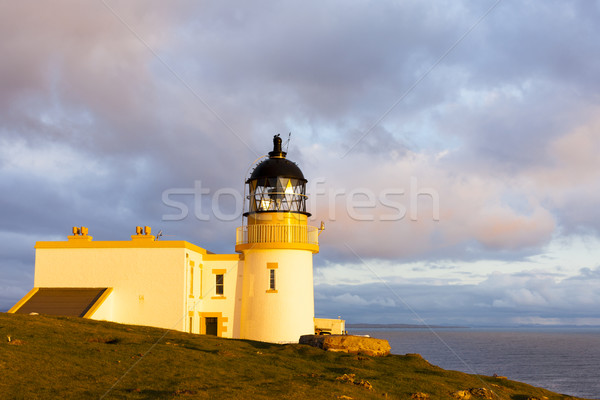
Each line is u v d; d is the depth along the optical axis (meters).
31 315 29.58
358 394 21.08
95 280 37.84
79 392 17.77
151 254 37.72
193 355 23.77
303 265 39.03
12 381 17.83
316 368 24.83
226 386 19.97
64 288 37.97
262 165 39.94
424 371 27.27
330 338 29.64
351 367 25.77
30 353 20.83
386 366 27.27
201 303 40.12
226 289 40.19
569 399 27.06
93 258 38.12
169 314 36.94
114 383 19.00
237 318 39.81
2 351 20.47
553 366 156.12
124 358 22.05
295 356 27.27
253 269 39.00
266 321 38.00
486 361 171.38
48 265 38.31
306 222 40.47
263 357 25.66
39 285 38.16
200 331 39.91
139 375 20.19
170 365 21.83
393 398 21.64
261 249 38.75
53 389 17.73
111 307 37.28
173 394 18.41
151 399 17.80
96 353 22.20
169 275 37.34
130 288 37.50
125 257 37.91
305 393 20.12
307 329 38.56
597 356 199.25
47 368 19.48
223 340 29.81
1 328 24.38
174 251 37.59
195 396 18.34
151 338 26.80
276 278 38.41
